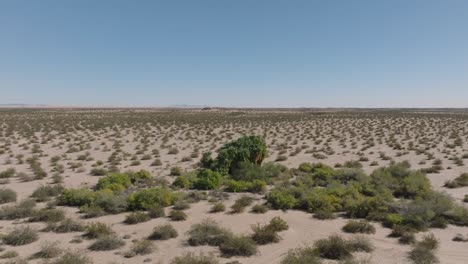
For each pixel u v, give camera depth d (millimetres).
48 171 30281
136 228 15672
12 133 60219
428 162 35031
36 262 12148
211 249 13461
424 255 12453
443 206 17062
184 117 110375
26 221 16531
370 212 17141
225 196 21000
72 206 19031
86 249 13320
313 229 15648
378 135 61500
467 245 13930
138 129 71000
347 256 12492
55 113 136750
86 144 48375
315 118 106312
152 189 19766
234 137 59062
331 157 38969
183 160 36469
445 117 108438
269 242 14117
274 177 26500
